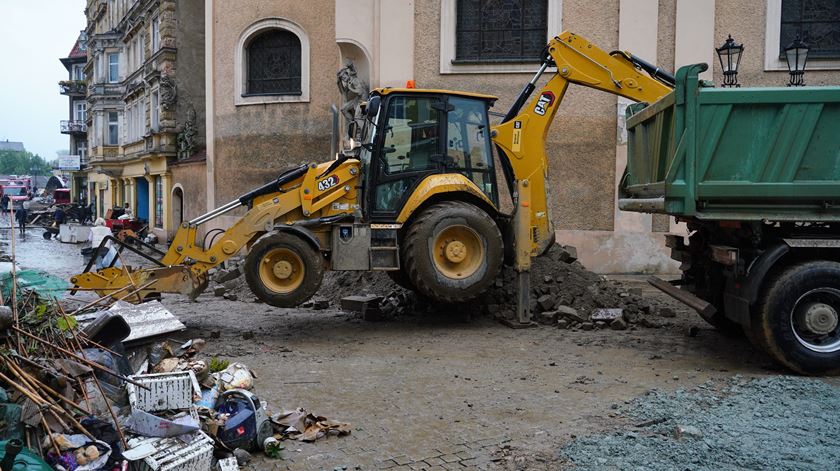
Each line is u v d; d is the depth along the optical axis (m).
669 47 15.20
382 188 9.00
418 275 8.80
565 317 9.29
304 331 9.12
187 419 4.42
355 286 11.52
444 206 8.96
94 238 17.05
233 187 19.67
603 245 15.43
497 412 5.63
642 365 7.20
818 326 6.70
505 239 9.62
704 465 4.43
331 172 8.98
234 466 4.25
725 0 14.98
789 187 6.65
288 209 8.94
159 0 28.02
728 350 7.89
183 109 27.78
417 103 9.23
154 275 8.69
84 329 5.66
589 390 6.24
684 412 5.49
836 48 14.92
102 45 40.53
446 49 15.70
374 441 5.01
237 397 4.92
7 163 150.00
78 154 68.69
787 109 6.57
